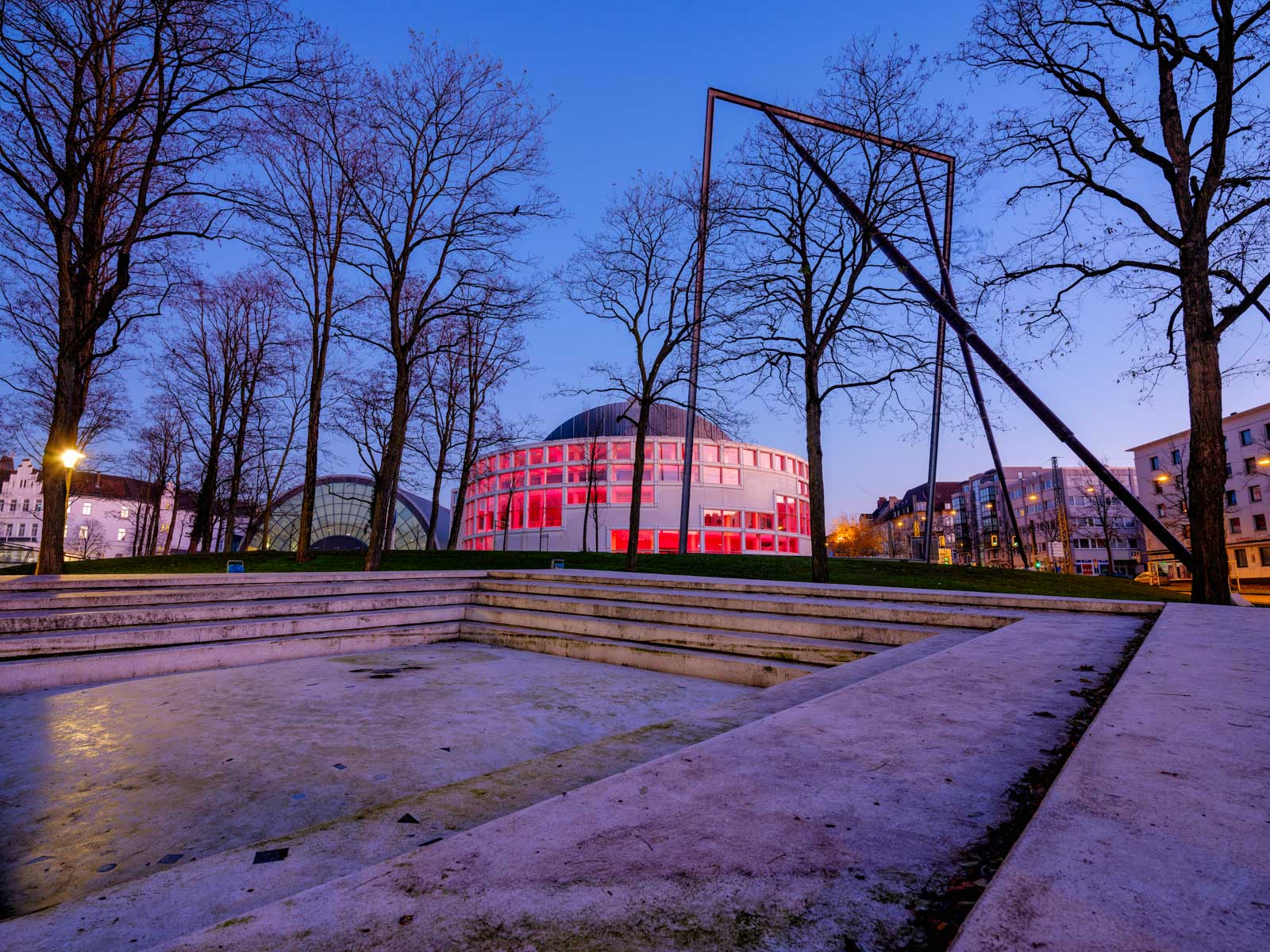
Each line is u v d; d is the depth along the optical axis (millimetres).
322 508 66188
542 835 1794
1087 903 1180
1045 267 13016
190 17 12172
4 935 1834
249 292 29031
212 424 29531
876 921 1301
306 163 19406
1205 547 10438
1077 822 1560
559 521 51688
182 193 12758
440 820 2680
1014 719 2922
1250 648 4340
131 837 3180
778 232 18328
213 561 22438
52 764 4293
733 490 52781
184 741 4781
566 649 9055
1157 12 11414
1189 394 10891
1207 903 1161
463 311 18578
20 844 3117
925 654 5480
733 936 1253
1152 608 7336
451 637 10672
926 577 21094
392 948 1264
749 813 1898
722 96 24266
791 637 7773
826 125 17953
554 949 1223
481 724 5250
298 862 2312
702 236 22156
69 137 12812
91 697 6344
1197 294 10945
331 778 3977
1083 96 12578
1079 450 13312
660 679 7348
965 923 1136
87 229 14586
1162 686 3133
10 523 69062
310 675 7406
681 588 10719
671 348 23047
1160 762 1999
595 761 3373
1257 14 10430
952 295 22484
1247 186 11359
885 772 2242
